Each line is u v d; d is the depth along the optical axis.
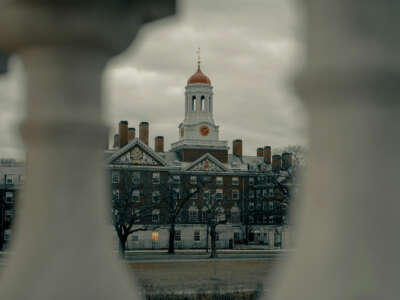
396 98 1.72
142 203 76.56
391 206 1.74
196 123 96.38
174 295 24.56
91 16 2.20
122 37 2.31
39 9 2.15
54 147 2.20
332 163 1.78
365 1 1.73
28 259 2.19
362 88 1.72
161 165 78.25
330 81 1.74
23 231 2.24
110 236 2.33
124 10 2.30
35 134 2.21
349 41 1.74
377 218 1.74
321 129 1.79
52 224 2.19
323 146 1.80
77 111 2.23
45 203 2.20
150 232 76.81
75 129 2.21
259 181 85.50
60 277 2.15
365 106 1.73
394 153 1.74
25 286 2.15
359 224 1.74
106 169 2.39
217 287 26.95
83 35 2.19
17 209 2.28
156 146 97.25
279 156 88.56
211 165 85.56
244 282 29.92
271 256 55.06
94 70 2.28
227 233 85.06
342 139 1.76
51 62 2.22
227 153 96.00
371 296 1.72
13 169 73.25
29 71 2.26
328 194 1.79
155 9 2.38
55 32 2.17
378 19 1.73
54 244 2.18
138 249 75.81
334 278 1.75
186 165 86.25
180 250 75.19
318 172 1.81
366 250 1.74
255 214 80.12
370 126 1.73
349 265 1.74
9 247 2.27
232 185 86.75
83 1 2.18
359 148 1.75
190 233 80.94
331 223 1.78
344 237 1.76
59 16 2.17
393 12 1.74
